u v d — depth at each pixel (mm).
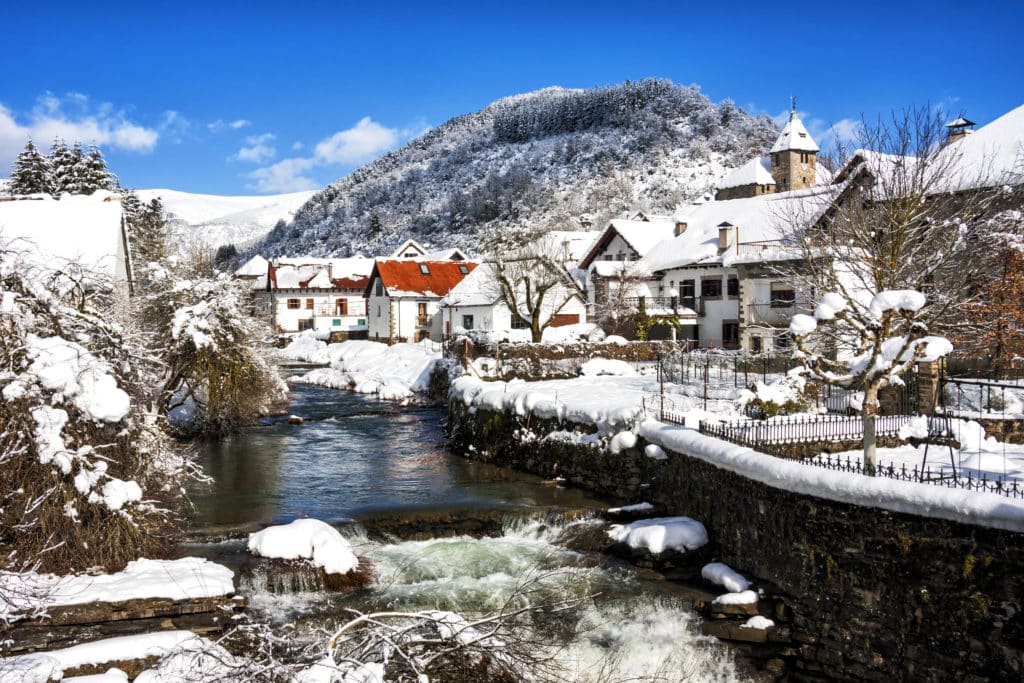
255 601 15867
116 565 15625
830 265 24047
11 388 15047
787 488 15812
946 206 27594
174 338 30891
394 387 47438
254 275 95375
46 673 12078
